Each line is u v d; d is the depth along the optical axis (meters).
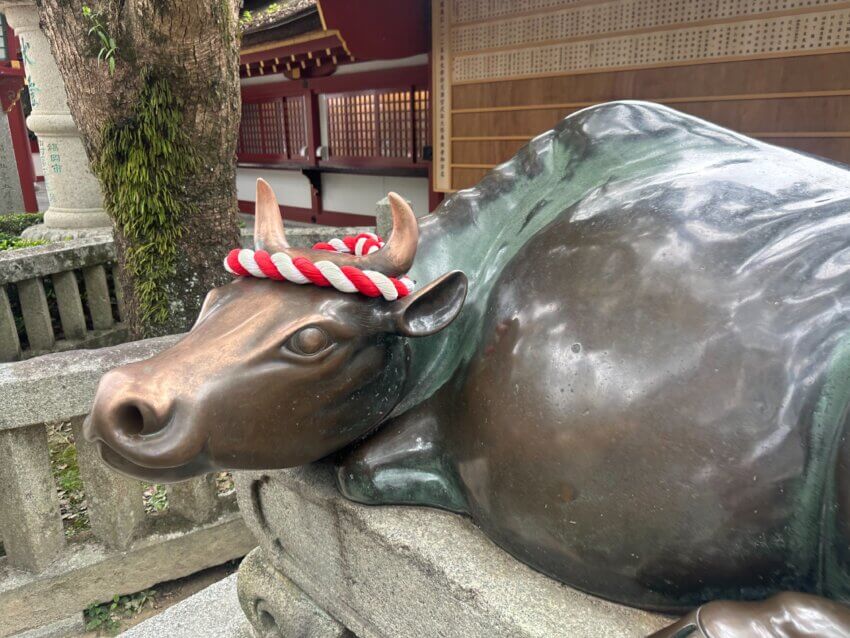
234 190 3.74
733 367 0.88
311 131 10.11
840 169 1.17
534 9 5.16
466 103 5.89
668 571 0.93
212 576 2.69
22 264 4.34
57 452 3.77
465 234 1.33
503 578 1.06
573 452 0.95
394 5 5.88
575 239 1.11
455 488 1.19
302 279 1.03
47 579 2.31
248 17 9.09
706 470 0.87
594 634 0.96
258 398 0.99
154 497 3.01
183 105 3.35
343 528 1.29
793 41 3.96
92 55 3.22
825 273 0.91
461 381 1.16
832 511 0.81
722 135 1.25
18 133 11.15
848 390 0.83
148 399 0.91
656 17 4.48
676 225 1.02
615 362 0.94
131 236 3.59
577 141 1.32
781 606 0.74
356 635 1.46
